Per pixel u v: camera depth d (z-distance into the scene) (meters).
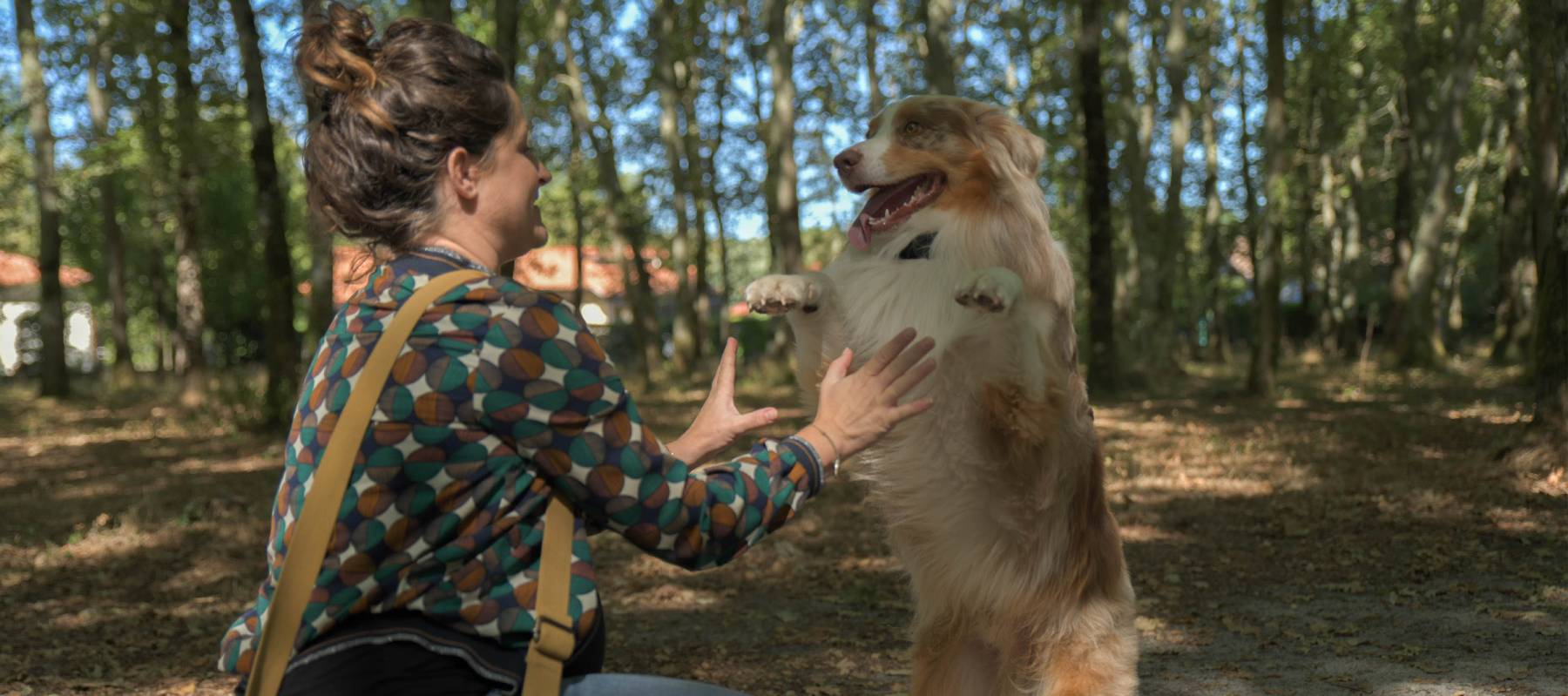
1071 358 3.37
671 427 16.25
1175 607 6.62
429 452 1.59
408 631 1.61
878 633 6.20
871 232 3.37
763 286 3.11
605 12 29.08
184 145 17.11
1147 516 9.18
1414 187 27.03
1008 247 3.23
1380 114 29.34
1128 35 25.67
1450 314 32.84
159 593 7.36
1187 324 37.19
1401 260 26.53
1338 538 8.16
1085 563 3.45
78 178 23.86
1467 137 31.78
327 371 1.70
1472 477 9.78
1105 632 3.48
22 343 42.62
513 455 1.64
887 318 3.19
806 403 3.27
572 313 1.71
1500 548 7.64
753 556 8.09
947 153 3.30
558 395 1.63
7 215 37.69
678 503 1.69
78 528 9.49
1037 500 3.28
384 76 1.78
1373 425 14.42
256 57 15.00
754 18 31.52
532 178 1.93
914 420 3.21
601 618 1.78
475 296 1.65
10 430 18.62
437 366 1.61
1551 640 5.57
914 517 3.33
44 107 23.47
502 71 1.89
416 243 1.81
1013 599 3.39
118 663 5.80
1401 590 6.75
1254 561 7.69
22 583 7.66
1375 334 40.44
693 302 31.88
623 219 27.80
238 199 29.52
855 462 3.34
